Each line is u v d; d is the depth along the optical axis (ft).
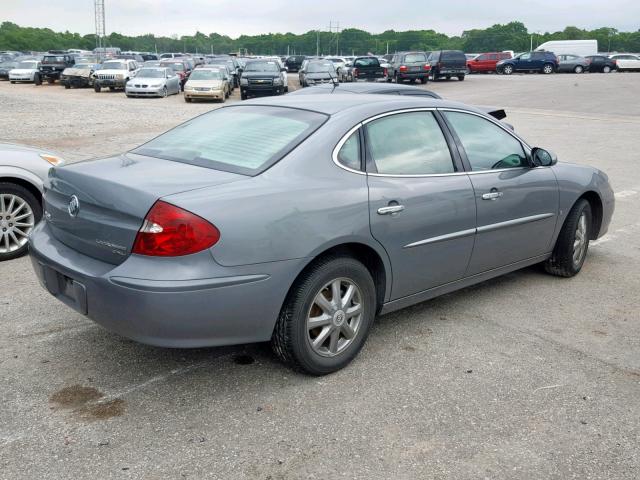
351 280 12.14
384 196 12.44
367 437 10.18
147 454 9.63
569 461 9.66
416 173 13.41
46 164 19.67
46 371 12.16
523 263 16.79
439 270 14.05
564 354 13.35
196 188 10.72
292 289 11.40
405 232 12.88
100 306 10.62
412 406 11.14
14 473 9.11
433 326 14.73
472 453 9.81
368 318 12.64
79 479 9.01
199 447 9.83
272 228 10.77
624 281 18.22
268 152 12.00
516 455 9.78
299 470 9.32
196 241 10.13
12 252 19.27
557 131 55.88
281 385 11.80
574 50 193.26
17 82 135.13
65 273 11.25
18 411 10.74
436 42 630.33
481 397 11.49
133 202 10.41
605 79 139.95
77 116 64.69
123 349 13.16
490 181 14.84
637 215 26.53
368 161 12.64
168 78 103.24
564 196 17.19
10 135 48.85
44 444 9.82
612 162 39.86
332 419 10.69
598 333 14.51
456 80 140.67
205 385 11.74
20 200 19.26
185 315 10.18
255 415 10.77
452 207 13.80
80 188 11.36
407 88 26.32
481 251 14.96
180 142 13.39
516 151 16.14
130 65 115.96
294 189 11.28
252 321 10.91
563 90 107.96
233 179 11.21
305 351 11.64
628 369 12.73
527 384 12.01
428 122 14.16
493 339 14.05
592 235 19.25
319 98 14.33
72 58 132.16
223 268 10.37
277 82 94.32
